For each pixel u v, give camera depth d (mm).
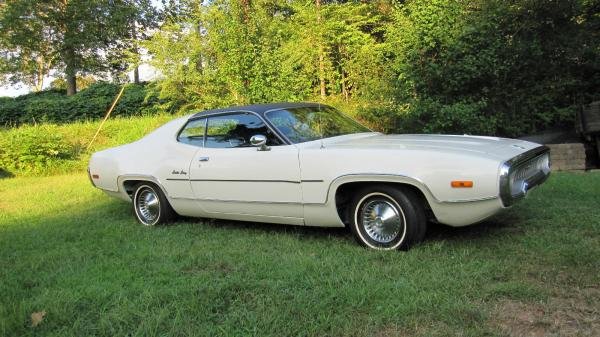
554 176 7492
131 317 3416
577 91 10586
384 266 4094
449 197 4168
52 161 12914
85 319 3482
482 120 9672
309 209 4832
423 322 3143
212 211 5684
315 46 13508
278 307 3434
